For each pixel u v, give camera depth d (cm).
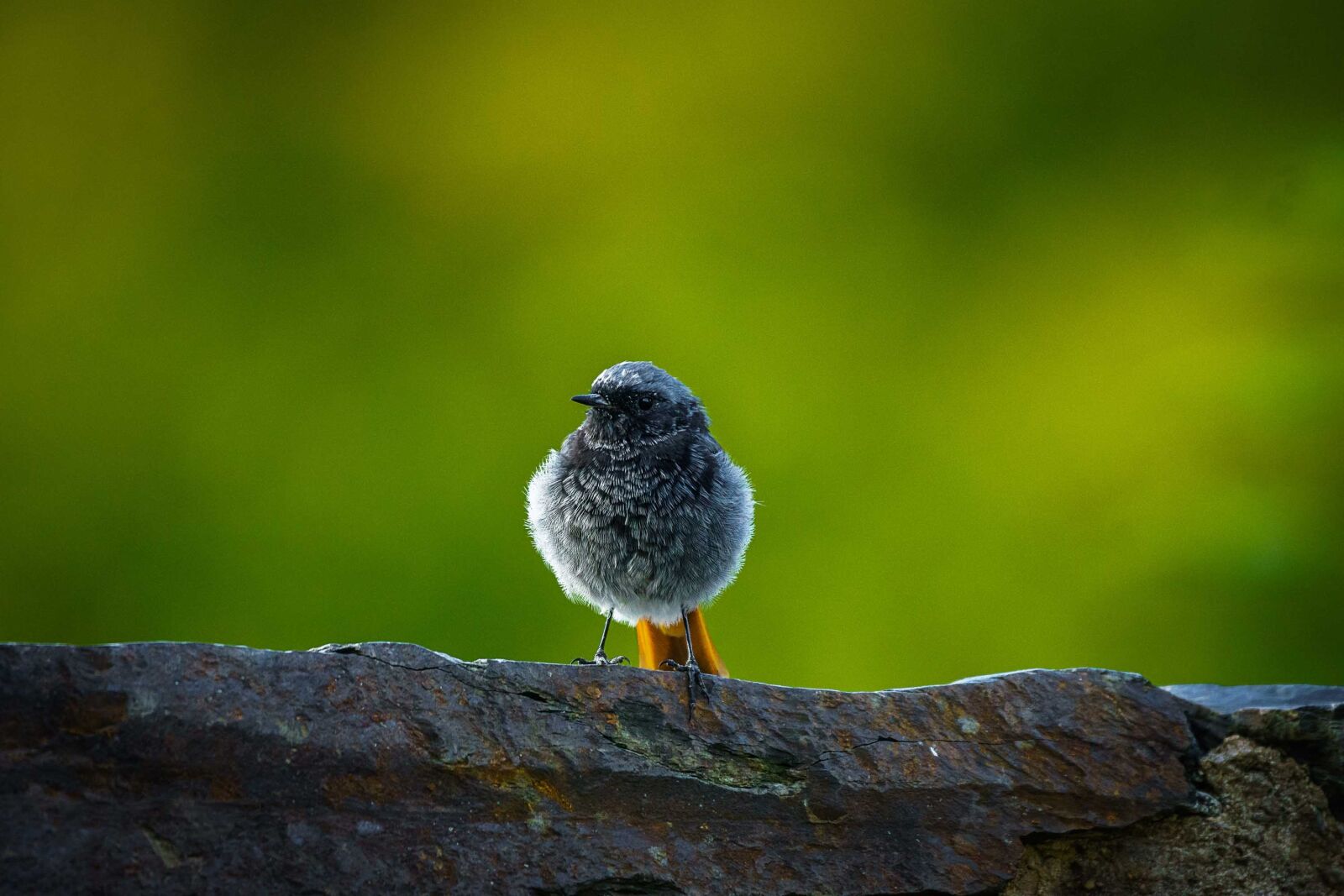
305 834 674
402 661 727
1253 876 842
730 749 772
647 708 770
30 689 643
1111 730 845
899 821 788
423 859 691
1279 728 862
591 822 732
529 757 732
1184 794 841
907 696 827
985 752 819
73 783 641
